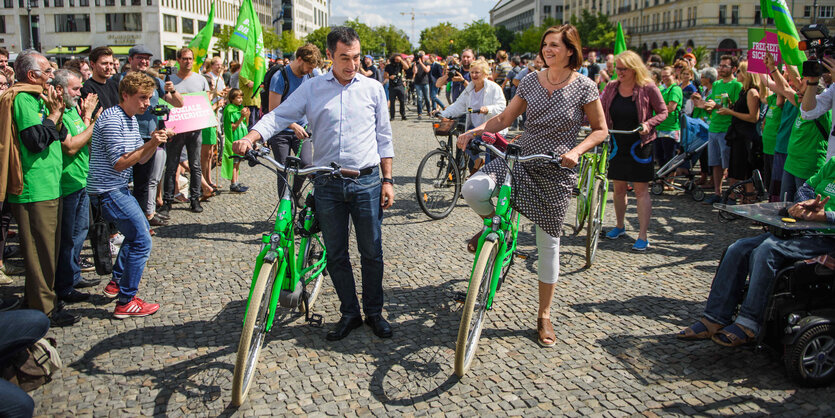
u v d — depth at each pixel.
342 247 3.91
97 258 4.62
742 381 3.46
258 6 82.62
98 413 3.12
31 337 3.22
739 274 3.69
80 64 6.82
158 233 6.41
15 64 3.92
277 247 3.35
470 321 3.35
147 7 57.56
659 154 9.90
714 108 8.01
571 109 3.68
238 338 3.99
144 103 4.29
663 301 4.65
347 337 4.00
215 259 5.57
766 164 7.22
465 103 7.36
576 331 4.11
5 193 3.83
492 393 3.33
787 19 5.70
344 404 3.22
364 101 3.79
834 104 5.00
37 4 59.06
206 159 7.94
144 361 3.66
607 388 3.38
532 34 77.56
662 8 73.25
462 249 5.96
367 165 3.80
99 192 4.26
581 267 5.44
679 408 3.19
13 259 5.60
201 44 8.96
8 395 2.68
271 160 3.45
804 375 3.36
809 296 3.49
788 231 3.53
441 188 7.18
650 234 6.59
